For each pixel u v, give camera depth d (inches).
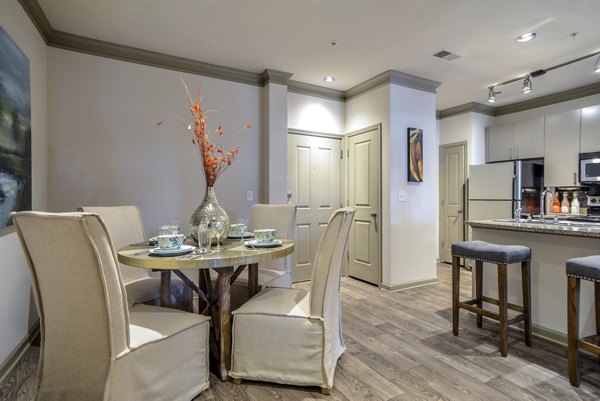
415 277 152.3
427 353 86.6
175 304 92.2
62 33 109.2
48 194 110.3
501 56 128.0
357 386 71.4
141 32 110.0
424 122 154.7
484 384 72.2
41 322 57.1
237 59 131.2
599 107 148.9
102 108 117.9
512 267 104.7
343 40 116.0
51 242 51.5
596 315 80.5
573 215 159.3
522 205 160.6
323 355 68.7
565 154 161.0
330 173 171.2
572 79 152.1
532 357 84.4
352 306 125.0
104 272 51.3
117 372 53.1
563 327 92.2
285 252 75.7
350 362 81.8
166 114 128.3
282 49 122.7
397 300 132.1
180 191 130.7
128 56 121.5
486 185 173.9
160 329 61.3
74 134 114.0
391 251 145.7
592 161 150.3
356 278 166.7
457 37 113.8
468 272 183.5
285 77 145.6
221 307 73.5
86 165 115.6
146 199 125.0
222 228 82.7
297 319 69.7
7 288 76.9
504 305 84.7
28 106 88.3
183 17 101.2
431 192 157.5
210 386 71.3
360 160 162.4
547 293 95.7
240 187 143.7
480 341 93.9
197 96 134.1
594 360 82.7
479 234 114.7
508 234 106.1
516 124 181.3
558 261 93.4
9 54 75.2
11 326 79.0
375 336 97.4
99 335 52.8
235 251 72.4
